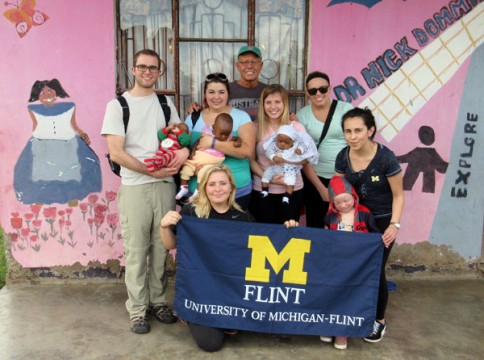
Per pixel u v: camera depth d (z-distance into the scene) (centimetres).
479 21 462
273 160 389
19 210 457
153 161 351
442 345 363
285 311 346
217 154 371
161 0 450
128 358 339
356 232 342
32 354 342
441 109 472
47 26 434
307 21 457
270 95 391
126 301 412
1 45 432
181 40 457
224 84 377
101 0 435
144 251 376
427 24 458
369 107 466
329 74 460
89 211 462
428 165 480
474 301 442
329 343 362
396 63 462
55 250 466
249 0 453
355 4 451
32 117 445
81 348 351
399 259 493
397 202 345
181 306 348
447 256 495
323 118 415
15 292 449
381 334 364
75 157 454
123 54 453
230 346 356
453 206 488
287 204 398
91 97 447
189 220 343
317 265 345
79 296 442
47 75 440
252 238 343
